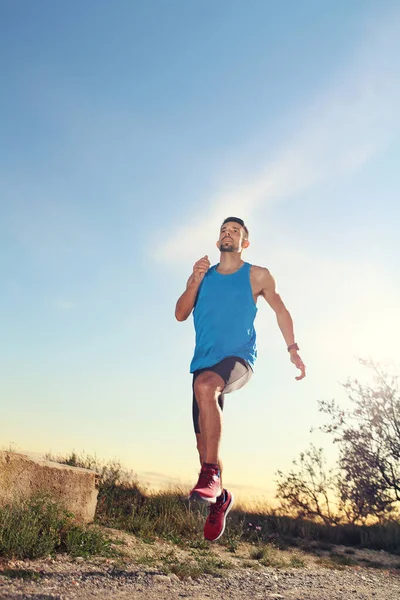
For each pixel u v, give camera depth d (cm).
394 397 1096
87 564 453
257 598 408
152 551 579
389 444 1095
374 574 685
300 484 1134
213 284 399
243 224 417
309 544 916
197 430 388
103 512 741
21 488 565
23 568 402
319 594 463
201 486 335
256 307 402
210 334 383
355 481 1098
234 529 859
